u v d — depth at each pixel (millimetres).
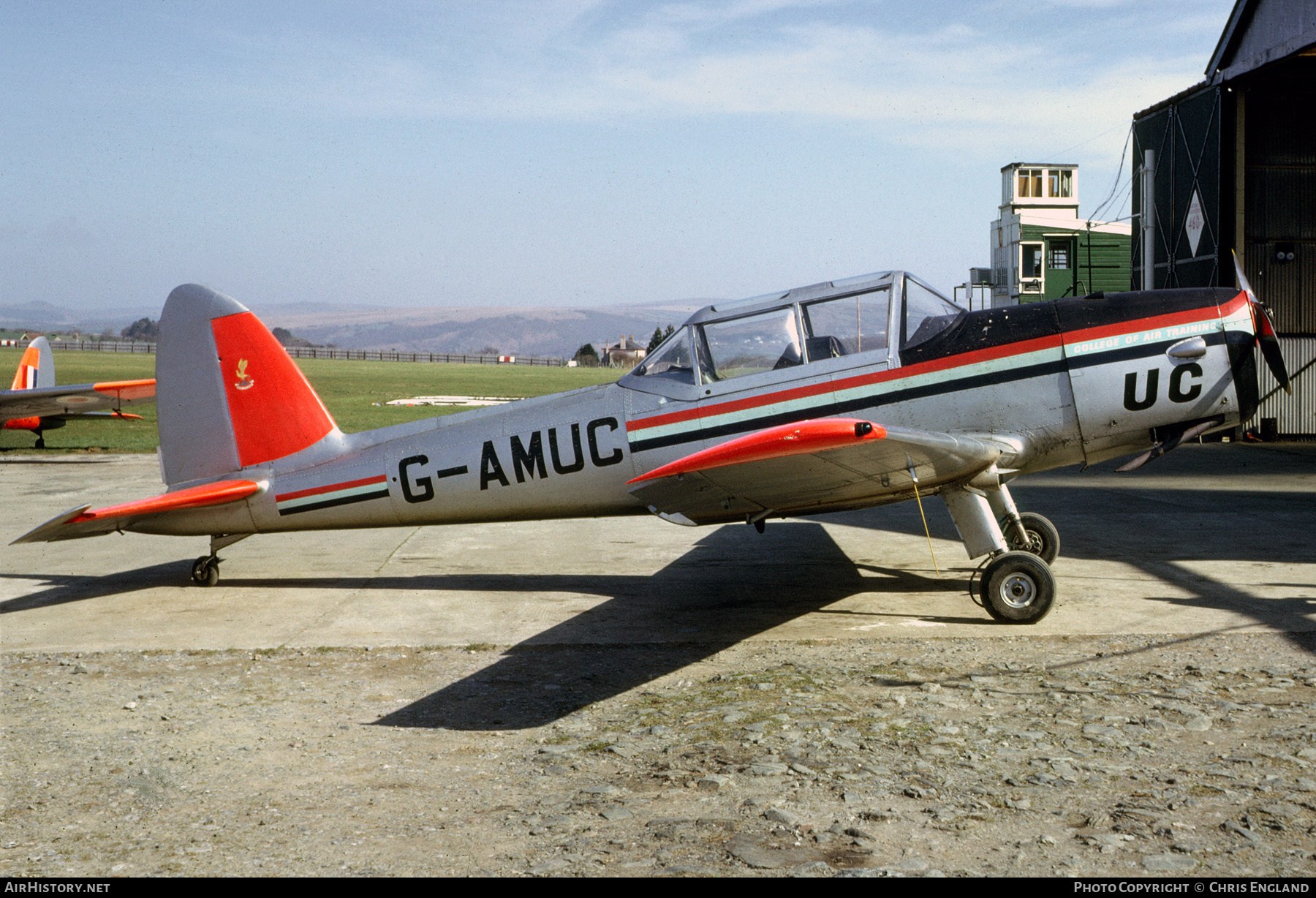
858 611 6086
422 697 4578
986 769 3400
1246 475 12867
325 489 6953
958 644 5242
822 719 3982
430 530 9961
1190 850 2768
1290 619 5555
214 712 4383
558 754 3748
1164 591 6348
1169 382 6035
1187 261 18141
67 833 3109
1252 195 17344
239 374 7062
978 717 3961
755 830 2979
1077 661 4805
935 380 6117
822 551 8258
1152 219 19281
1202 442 17359
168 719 4293
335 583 7359
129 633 5879
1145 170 19344
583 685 4703
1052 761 3447
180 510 6953
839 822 3014
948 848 2826
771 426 6238
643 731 3971
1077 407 6070
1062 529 8930
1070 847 2805
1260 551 7676
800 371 6223
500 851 2902
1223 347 6027
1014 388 6090
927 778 3330
